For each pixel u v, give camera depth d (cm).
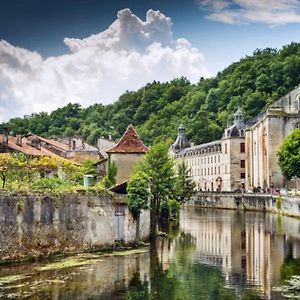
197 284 4725
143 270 5250
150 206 7462
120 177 8500
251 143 18300
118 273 5066
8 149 9506
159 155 8388
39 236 5625
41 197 5650
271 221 10981
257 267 5528
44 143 14000
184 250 6606
